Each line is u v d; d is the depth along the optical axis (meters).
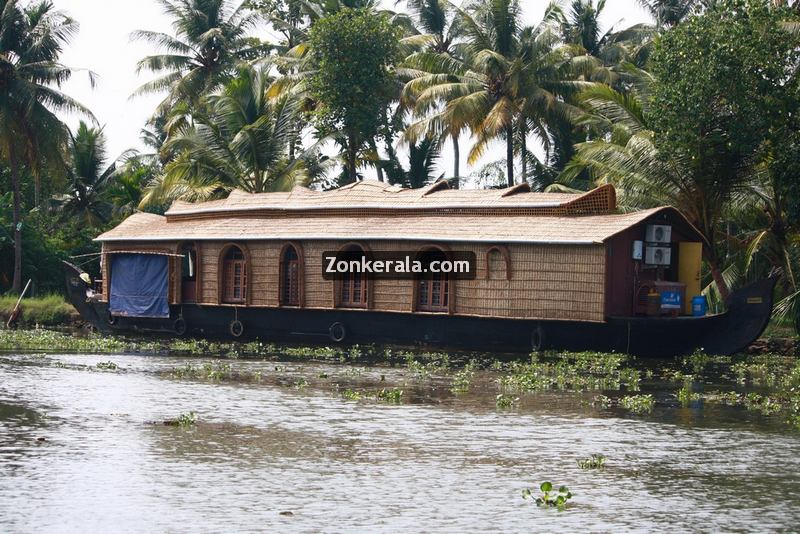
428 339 26.39
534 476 12.41
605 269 23.67
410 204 27.53
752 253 26.81
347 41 37.84
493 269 25.20
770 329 30.31
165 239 30.77
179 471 12.42
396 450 13.67
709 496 11.64
